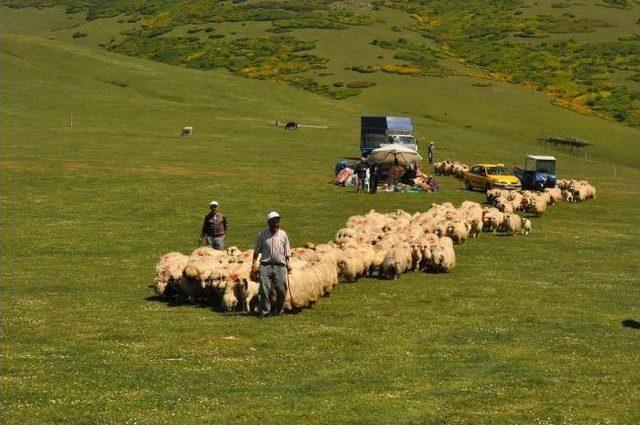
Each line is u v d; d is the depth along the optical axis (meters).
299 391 13.99
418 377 15.01
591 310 21.78
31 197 45.69
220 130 86.81
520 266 29.00
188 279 21.33
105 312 20.38
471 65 158.75
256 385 14.26
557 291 24.44
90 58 131.88
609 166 87.31
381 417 12.72
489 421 12.65
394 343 17.56
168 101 107.94
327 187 53.28
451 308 21.55
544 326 19.67
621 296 23.94
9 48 126.69
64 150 65.00
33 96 98.81
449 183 59.97
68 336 17.55
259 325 18.92
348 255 24.91
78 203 44.53
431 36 180.88
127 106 100.19
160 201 45.94
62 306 21.19
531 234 37.53
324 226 38.88
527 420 12.73
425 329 18.98
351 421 12.50
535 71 152.75
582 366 16.05
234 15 194.62
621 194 57.75
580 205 50.41
